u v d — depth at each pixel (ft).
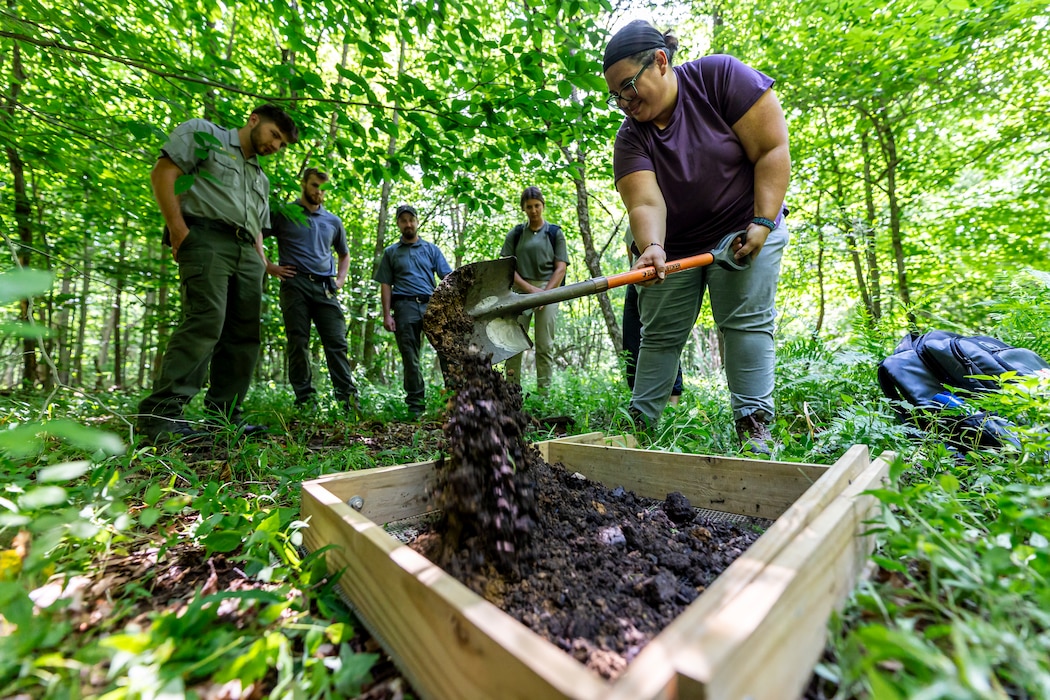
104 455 6.11
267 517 4.46
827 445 6.71
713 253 7.09
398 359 41.45
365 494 5.02
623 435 7.82
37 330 1.75
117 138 9.74
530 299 5.86
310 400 13.52
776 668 2.29
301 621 3.42
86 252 16.02
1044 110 21.71
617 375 20.83
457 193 10.61
